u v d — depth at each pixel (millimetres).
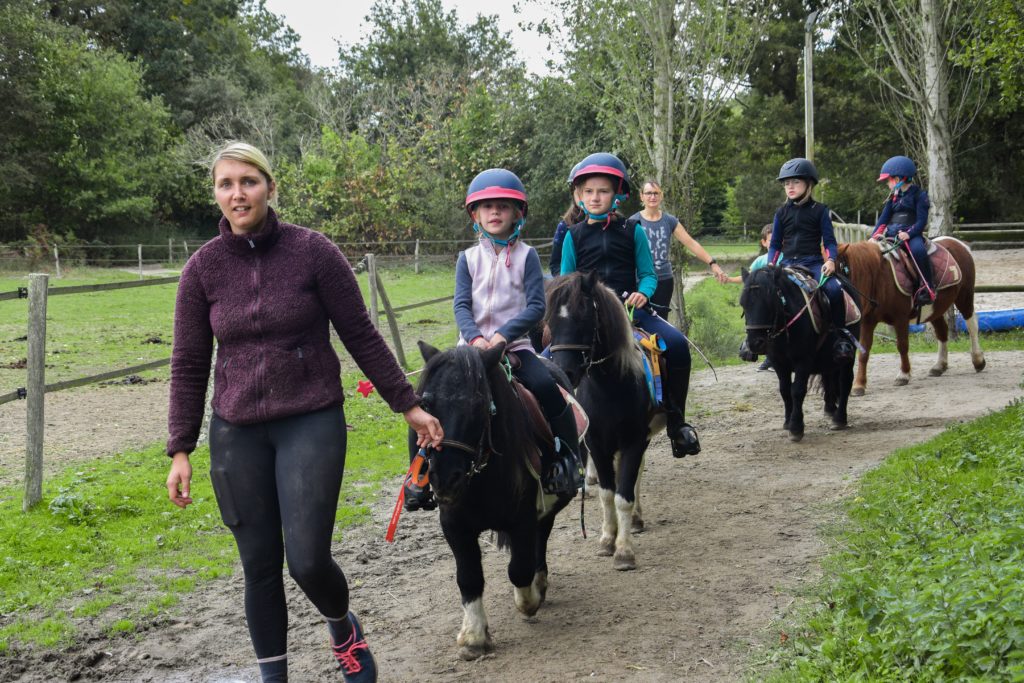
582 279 4883
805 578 4699
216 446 3141
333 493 3090
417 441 3703
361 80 46375
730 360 13797
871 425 8641
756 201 39344
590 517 6375
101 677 4109
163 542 5973
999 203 33594
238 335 3084
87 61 37281
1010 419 7121
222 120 43375
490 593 4957
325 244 3203
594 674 3801
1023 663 2795
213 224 44719
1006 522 4355
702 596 4625
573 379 4754
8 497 6707
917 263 10203
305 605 4957
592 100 15977
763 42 34781
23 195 35500
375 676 3369
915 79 15328
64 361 13211
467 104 35594
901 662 3197
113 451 8289
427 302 13594
